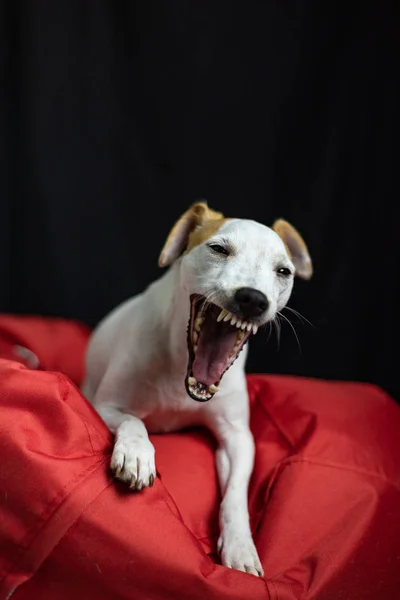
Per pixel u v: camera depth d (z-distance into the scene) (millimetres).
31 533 1114
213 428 1669
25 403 1222
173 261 1698
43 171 2609
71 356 2299
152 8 2586
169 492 1417
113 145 2670
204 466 1557
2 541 1115
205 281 1416
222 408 1631
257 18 2609
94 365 1935
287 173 2688
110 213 2717
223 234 1464
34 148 2590
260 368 2803
